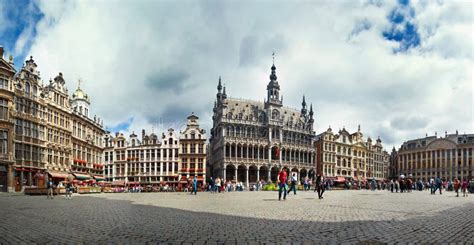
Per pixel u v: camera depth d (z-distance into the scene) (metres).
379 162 154.75
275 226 13.13
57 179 64.00
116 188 67.50
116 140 104.62
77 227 13.38
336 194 43.47
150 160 100.88
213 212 18.86
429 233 11.60
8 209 22.17
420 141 158.25
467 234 11.52
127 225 13.80
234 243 9.92
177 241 10.30
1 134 52.25
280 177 29.92
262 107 117.06
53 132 65.50
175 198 35.22
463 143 142.88
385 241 10.16
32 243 10.24
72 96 88.50
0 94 51.97
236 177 102.62
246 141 105.81
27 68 58.94
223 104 106.81
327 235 11.11
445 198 35.28
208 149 130.62
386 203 25.72
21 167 55.53
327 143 127.81
